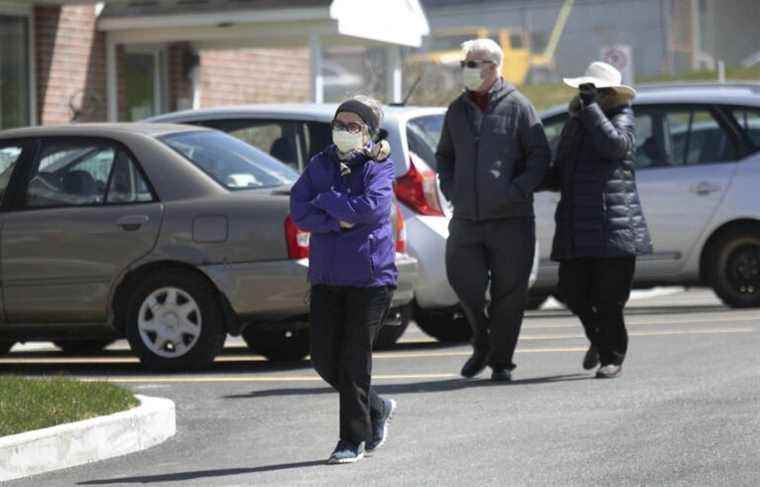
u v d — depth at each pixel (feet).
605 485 71.82
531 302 176.35
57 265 117.60
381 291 81.30
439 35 533.96
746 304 157.99
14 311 118.83
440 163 110.63
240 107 134.51
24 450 81.05
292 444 87.15
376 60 265.54
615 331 107.86
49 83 202.18
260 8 200.13
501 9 546.26
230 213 114.83
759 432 82.84
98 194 117.91
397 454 82.12
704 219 157.89
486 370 115.34
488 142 107.86
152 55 221.05
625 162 108.17
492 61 107.96
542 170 107.96
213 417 96.78
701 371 107.65
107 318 117.39
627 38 532.73
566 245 108.06
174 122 134.82
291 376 114.32
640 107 160.66
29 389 95.14
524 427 88.07
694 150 159.22
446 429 88.94
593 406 94.43
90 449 84.79
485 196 107.45
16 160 120.26
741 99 158.61
